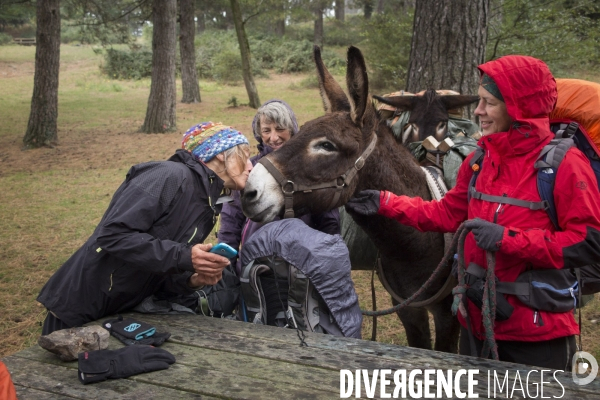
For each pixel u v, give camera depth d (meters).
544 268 2.40
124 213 2.39
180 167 2.55
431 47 6.35
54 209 8.88
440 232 3.01
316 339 2.43
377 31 17.02
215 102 23.28
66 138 15.68
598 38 10.57
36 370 2.18
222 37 38.75
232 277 3.01
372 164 2.98
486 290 2.34
